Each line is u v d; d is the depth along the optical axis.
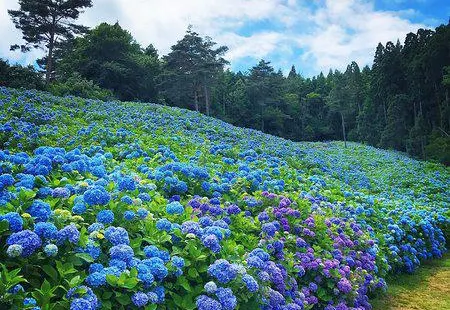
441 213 11.42
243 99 65.12
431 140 35.19
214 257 4.54
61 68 46.62
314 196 9.06
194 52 54.28
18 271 3.33
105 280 3.61
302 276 5.73
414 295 7.20
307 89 80.94
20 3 43.78
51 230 3.71
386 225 9.03
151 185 5.98
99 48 43.41
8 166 5.54
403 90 53.25
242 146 15.69
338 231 7.06
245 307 4.34
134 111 20.12
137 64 44.16
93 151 9.73
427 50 45.47
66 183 5.43
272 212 6.48
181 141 13.30
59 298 3.54
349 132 66.44
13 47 45.62
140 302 3.60
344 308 5.53
